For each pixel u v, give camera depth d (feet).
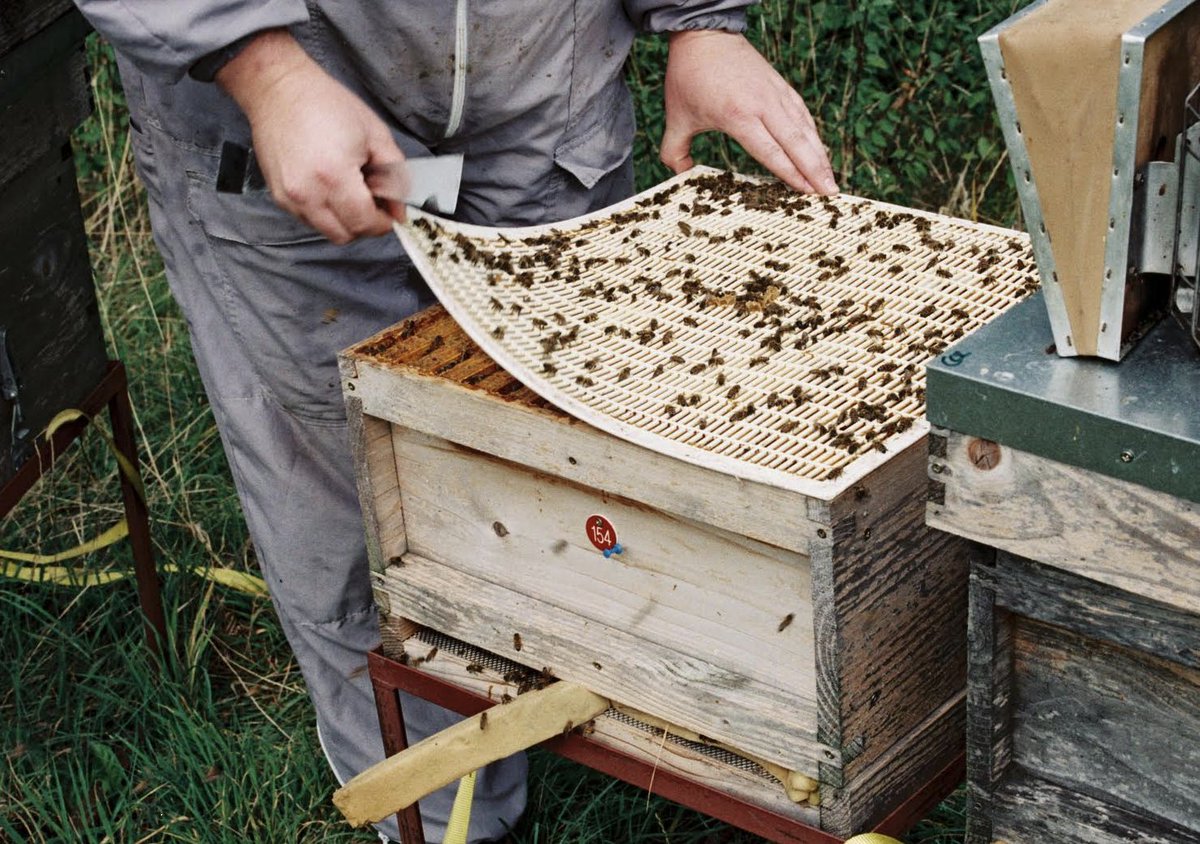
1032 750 5.07
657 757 5.89
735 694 5.47
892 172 12.21
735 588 5.33
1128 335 4.35
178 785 8.25
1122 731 4.77
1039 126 4.09
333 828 8.09
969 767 5.11
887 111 11.94
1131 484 4.14
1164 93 4.03
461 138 7.12
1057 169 4.11
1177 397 4.15
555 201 7.46
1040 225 4.23
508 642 6.09
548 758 8.43
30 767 8.62
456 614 6.22
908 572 5.25
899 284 6.15
